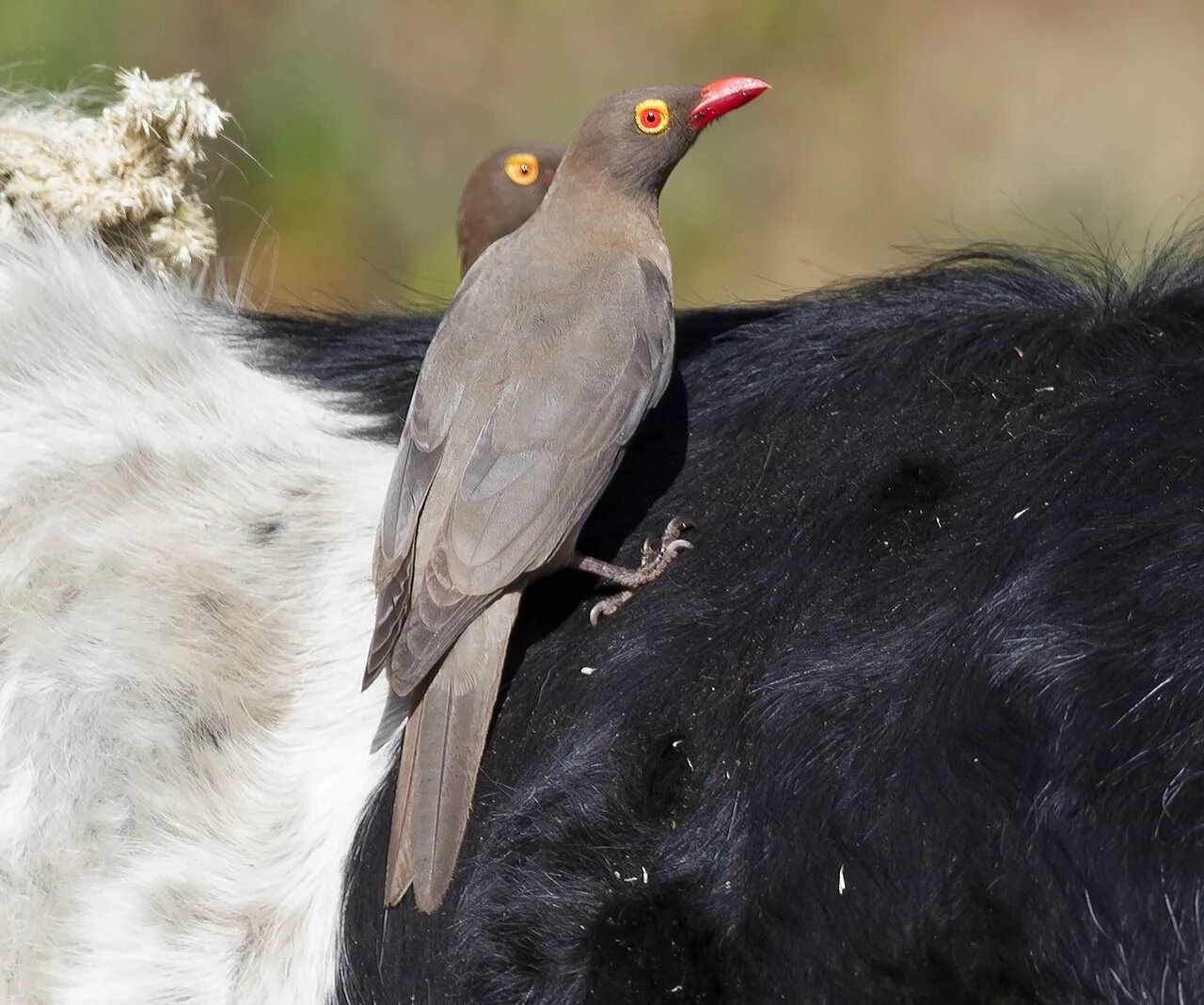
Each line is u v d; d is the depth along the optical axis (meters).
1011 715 6.80
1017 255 9.30
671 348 7.73
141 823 8.13
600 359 7.45
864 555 7.57
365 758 8.04
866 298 9.15
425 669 6.88
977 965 6.69
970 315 8.49
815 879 6.96
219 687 8.29
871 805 6.94
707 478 8.19
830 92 23.86
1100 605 6.85
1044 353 8.11
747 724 7.31
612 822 7.36
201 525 8.79
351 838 7.91
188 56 21.00
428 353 7.69
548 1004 7.27
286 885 7.96
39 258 9.78
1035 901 6.63
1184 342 8.06
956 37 24.56
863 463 7.90
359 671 8.27
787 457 8.10
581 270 7.77
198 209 10.54
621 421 7.45
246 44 21.38
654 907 7.18
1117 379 7.89
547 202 8.26
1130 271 9.45
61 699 8.34
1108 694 6.69
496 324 7.56
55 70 19.91
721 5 23.84
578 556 7.70
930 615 7.25
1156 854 6.49
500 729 7.79
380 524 7.37
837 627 7.39
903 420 8.05
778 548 7.77
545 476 7.23
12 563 8.66
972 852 6.74
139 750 8.22
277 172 20.75
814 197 23.11
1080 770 6.64
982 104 24.05
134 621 8.45
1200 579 6.81
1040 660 6.80
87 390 9.28
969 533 7.43
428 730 7.01
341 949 7.79
